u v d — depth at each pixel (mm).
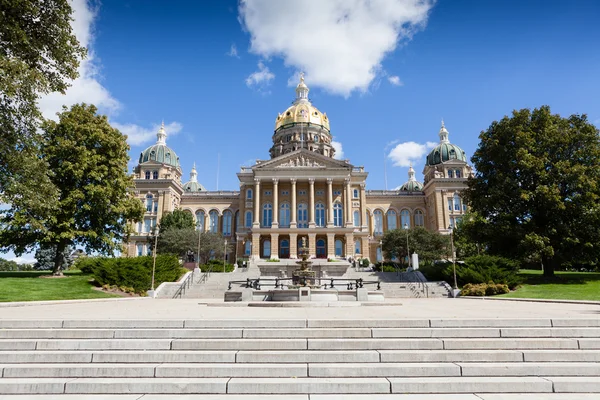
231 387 7219
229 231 81312
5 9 16500
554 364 8016
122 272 31547
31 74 16078
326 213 68688
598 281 33219
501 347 8789
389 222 82938
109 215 35750
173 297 33531
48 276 33312
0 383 7273
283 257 70125
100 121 36812
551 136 35344
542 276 36750
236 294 23172
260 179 69125
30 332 9219
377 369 7746
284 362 8148
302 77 98312
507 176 36531
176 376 7688
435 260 61406
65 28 18469
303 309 15930
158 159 79250
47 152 32875
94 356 8242
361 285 22844
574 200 33688
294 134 88125
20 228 32000
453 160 79875
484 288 30031
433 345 8742
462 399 6875
